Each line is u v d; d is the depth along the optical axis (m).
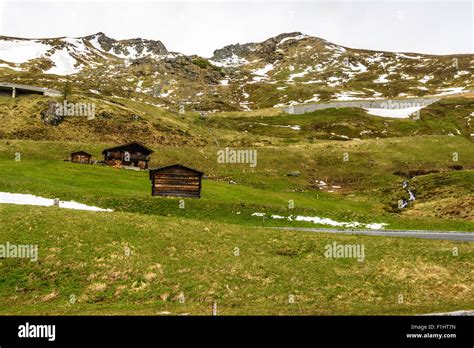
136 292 33.69
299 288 36.09
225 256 40.31
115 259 37.22
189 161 111.06
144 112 163.38
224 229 46.69
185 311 30.36
